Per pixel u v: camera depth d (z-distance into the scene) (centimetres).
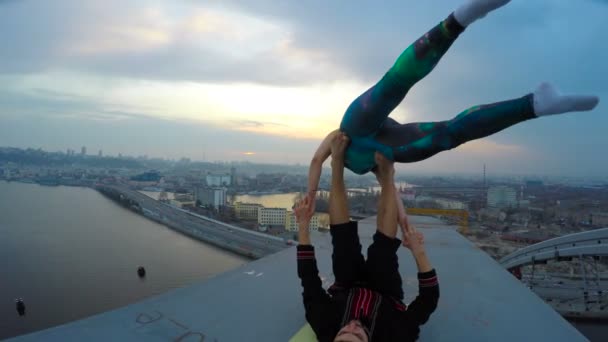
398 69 164
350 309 175
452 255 374
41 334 179
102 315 206
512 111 154
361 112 184
